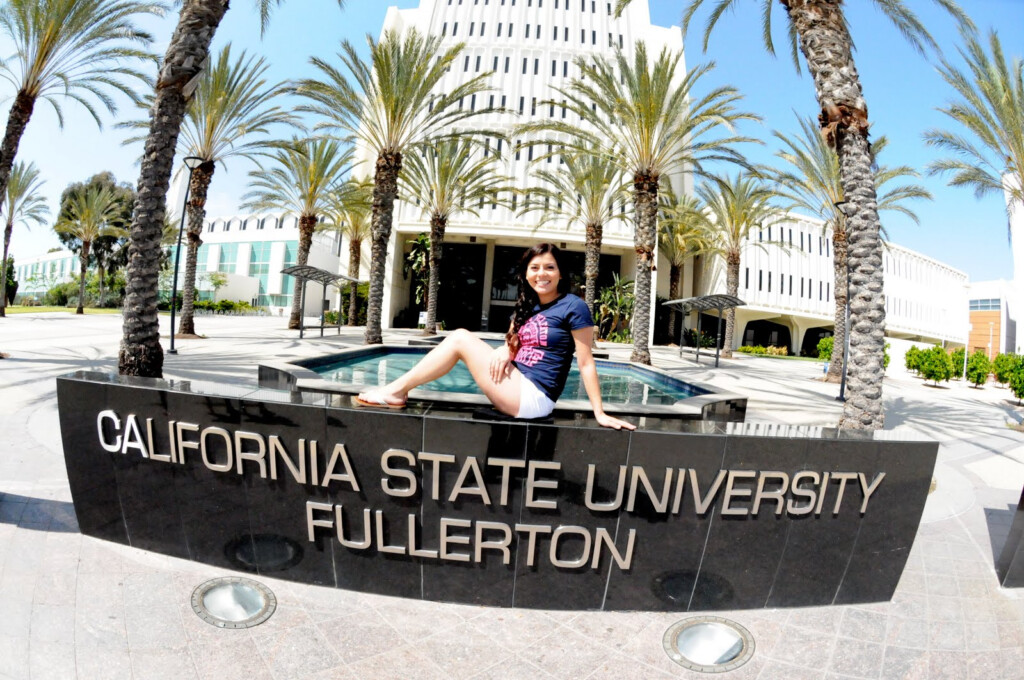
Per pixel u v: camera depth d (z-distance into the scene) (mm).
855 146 6988
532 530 2910
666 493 2918
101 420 3277
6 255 26172
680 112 15906
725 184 19594
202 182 18203
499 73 35500
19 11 11188
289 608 2840
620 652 2641
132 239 6770
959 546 4270
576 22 36688
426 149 25031
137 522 3301
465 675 2396
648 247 16375
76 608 2691
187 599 2838
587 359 2928
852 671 2574
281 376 6117
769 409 10445
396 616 2842
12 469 4617
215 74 17094
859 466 3023
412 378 3119
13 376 8875
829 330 45281
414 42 15805
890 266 45281
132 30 13867
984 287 51656
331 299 51531
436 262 25516
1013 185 15219
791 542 3045
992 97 11547
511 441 2855
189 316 18016
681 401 6512
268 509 3066
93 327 20219
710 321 41469
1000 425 10938
